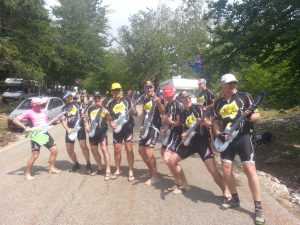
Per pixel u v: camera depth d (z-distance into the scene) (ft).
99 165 18.01
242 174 18.03
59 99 40.68
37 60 59.11
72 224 11.64
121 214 12.46
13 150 25.32
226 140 12.32
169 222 11.77
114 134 16.74
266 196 14.78
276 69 33.19
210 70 32.86
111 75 113.80
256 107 12.05
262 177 18.26
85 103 18.15
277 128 38.09
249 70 44.75
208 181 16.56
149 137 15.70
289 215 12.59
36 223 11.71
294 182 19.51
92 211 12.75
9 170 18.93
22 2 53.62
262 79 42.88
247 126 12.24
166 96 14.49
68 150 18.30
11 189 15.35
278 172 21.58
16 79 68.54
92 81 116.47
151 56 84.69
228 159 12.59
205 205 13.33
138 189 15.29
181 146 14.20
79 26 93.15
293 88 30.96
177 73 78.59
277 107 32.14
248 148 12.08
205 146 13.70
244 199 14.02
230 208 13.01
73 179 16.92
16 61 53.98
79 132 17.76
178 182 14.67
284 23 26.68
